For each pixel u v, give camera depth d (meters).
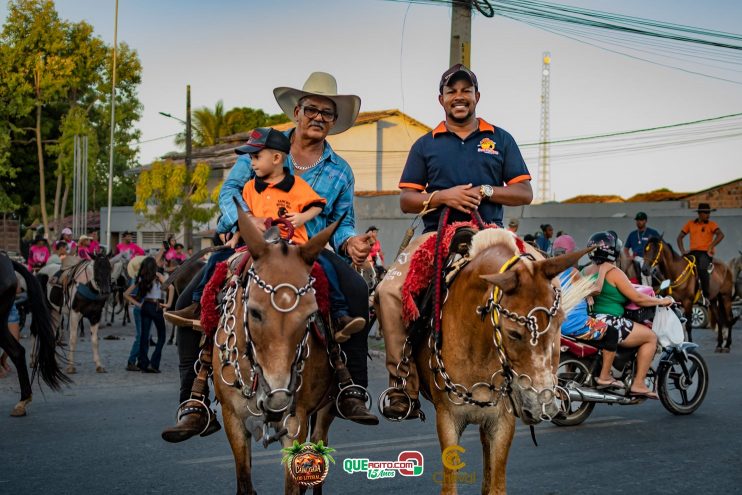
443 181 5.65
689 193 34.56
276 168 5.30
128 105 52.03
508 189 5.51
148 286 13.02
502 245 4.66
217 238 7.98
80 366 13.75
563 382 8.60
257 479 6.58
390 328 5.36
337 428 8.60
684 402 9.39
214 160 39.25
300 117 5.93
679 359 9.31
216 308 4.91
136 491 6.20
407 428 8.59
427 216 5.73
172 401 10.51
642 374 8.78
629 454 7.38
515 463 7.05
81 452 7.53
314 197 5.35
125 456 7.37
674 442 7.89
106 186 57.28
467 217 5.56
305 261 4.25
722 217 28.81
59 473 6.75
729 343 15.98
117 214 46.69
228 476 6.65
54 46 47.72
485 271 4.55
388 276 5.47
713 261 16.12
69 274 13.60
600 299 8.97
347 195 6.05
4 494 6.12
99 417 9.34
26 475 6.68
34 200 53.97
